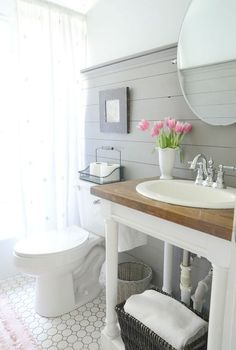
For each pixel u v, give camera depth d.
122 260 1.93
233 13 1.14
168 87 1.45
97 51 1.98
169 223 0.92
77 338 1.39
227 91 1.19
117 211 1.15
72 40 1.98
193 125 1.36
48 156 1.97
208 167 1.23
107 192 1.13
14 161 1.91
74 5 1.92
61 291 1.55
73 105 2.05
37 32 1.81
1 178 1.91
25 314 1.58
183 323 1.04
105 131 1.91
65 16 1.93
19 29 1.72
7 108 1.86
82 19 2.03
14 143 1.89
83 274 1.75
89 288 1.77
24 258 1.41
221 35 1.19
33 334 1.42
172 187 1.28
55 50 1.91
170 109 1.46
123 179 1.82
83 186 1.83
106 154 1.96
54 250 1.46
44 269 1.42
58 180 2.06
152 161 1.60
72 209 2.15
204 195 1.18
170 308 1.11
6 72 1.83
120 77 1.74
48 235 1.66
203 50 1.26
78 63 2.06
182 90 1.35
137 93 1.63
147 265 1.73
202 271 1.40
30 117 1.85
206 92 1.27
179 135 1.34
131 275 1.79
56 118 1.98
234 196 1.02
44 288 1.54
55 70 1.93
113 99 1.79
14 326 1.47
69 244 1.54
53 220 2.03
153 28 1.54
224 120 1.22
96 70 1.92
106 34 1.87
